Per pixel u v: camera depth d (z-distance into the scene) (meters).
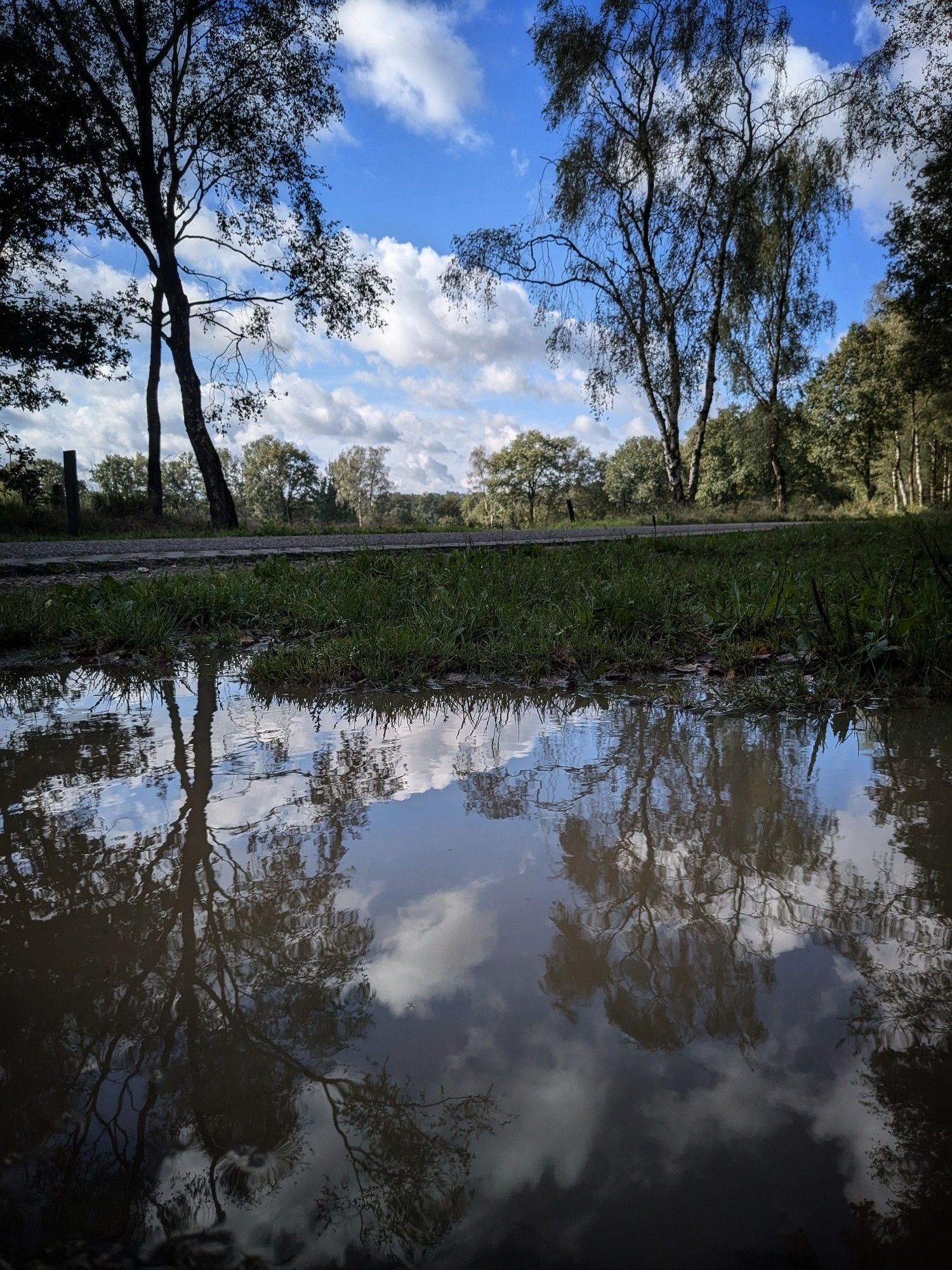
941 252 16.73
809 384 42.88
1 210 13.93
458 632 3.92
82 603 4.89
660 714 2.82
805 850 1.57
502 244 20.61
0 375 14.48
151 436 18.00
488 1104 0.83
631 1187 0.72
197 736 2.52
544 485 91.00
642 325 22.23
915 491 48.22
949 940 1.21
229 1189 0.73
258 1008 1.03
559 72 20.27
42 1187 0.74
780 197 22.56
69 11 13.95
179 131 15.45
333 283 15.74
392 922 1.27
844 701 2.93
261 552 8.30
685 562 7.47
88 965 1.15
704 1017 1.00
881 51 17.41
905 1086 0.86
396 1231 0.67
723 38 19.77
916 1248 0.66
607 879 1.44
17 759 2.26
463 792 1.94
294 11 14.45
